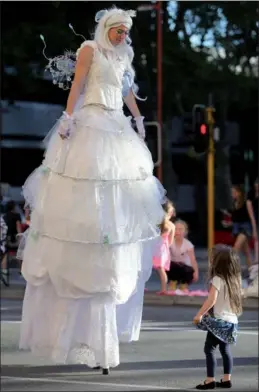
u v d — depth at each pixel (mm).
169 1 52094
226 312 13312
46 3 46000
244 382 13969
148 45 50969
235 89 54312
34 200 8633
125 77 8945
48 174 8531
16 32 47344
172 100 53469
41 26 46125
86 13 45438
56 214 8344
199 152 30844
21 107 58969
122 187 8453
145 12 48062
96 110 8633
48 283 8508
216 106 57469
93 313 8477
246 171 68062
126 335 9422
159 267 24484
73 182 8367
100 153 8414
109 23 8703
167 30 51750
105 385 13578
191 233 59188
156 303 24641
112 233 8328
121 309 9125
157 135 31344
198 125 30734
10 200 34125
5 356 15945
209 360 13367
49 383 13680
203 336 18734
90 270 8344
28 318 8617
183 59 52156
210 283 13273
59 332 8469
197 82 53406
